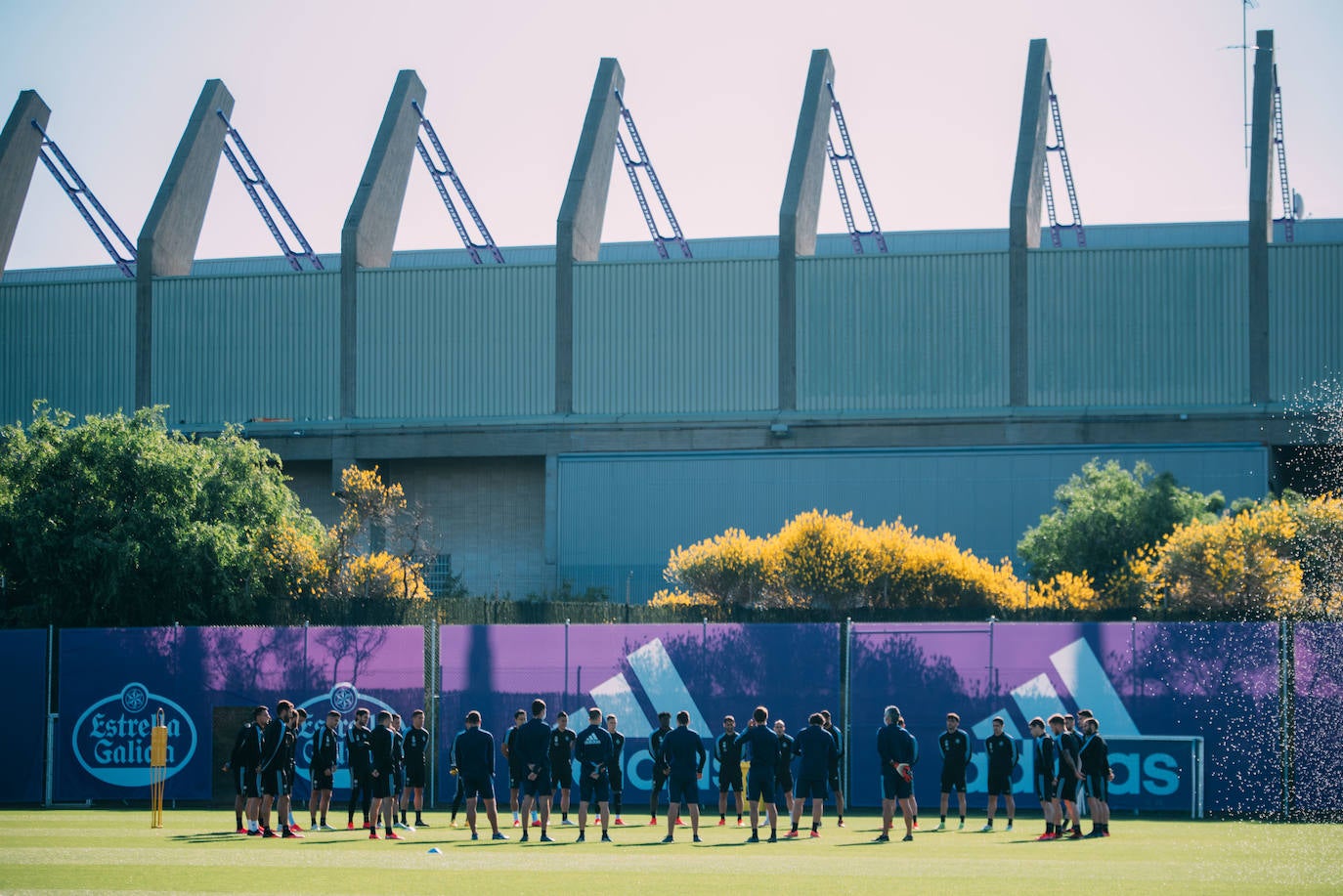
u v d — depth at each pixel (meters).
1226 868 18.94
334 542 50.72
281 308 76.50
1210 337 67.94
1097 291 69.06
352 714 32.38
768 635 31.62
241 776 24.81
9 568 42.72
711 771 31.53
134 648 32.88
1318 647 29.47
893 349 70.75
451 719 32.19
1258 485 65.56
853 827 26.91
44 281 78.50
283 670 32.59
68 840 23.59
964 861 19.89
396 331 75.31
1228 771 29.56
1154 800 29.69
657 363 72.75
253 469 49.72
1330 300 67.00
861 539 51.22
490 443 73.19
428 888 16.64
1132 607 48.66
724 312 72.44
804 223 73.88
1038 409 68.19
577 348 73.56
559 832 25.45
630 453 71.69
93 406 77.38
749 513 70.06
